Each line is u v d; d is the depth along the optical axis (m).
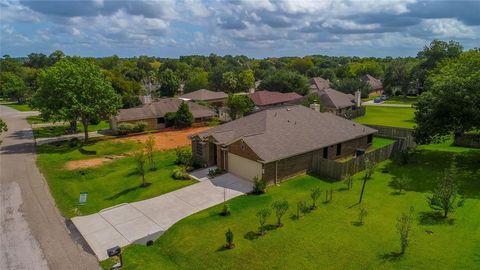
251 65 176.62
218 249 16.50
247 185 25.47
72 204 23.31
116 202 23.36
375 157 29.48
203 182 26.38
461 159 29.91
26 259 16.64
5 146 41.88
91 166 32.88
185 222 19.81
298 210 19.88
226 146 27.97
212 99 72.94
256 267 14.83
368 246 16.05
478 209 19.67
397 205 20.77
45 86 41.22
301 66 149.75
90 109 40.69
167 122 53.62
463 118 27.28
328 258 15.20
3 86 90.06
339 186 24.59
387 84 92.00
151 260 16.02
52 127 54.94
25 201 23.95
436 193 19.12
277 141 27.17
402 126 47.72
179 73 140.25
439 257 14.87
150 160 32.47
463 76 29.16
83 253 17.00
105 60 152.38
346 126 34.12
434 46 84.88
